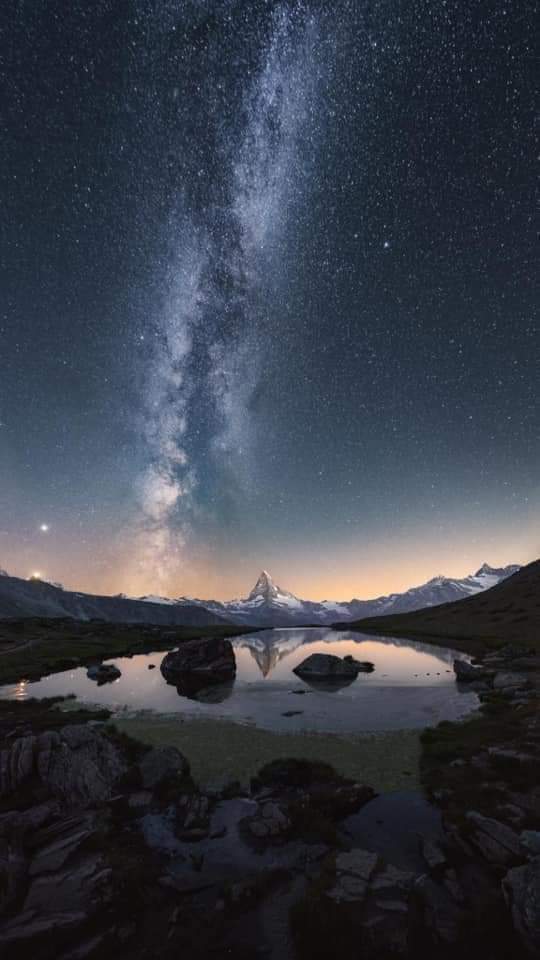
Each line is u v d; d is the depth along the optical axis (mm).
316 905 12461
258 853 15969
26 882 14117
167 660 63688
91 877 14312
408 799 20391
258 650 97688
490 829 16188
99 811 19016
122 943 11719
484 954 11070
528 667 54094
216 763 26016
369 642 104500
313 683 53250
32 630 126875
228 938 11922
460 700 40594
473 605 148000
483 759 24250
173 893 13812
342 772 24047
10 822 17391
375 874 14109
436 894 13242
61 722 34812
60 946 11594
